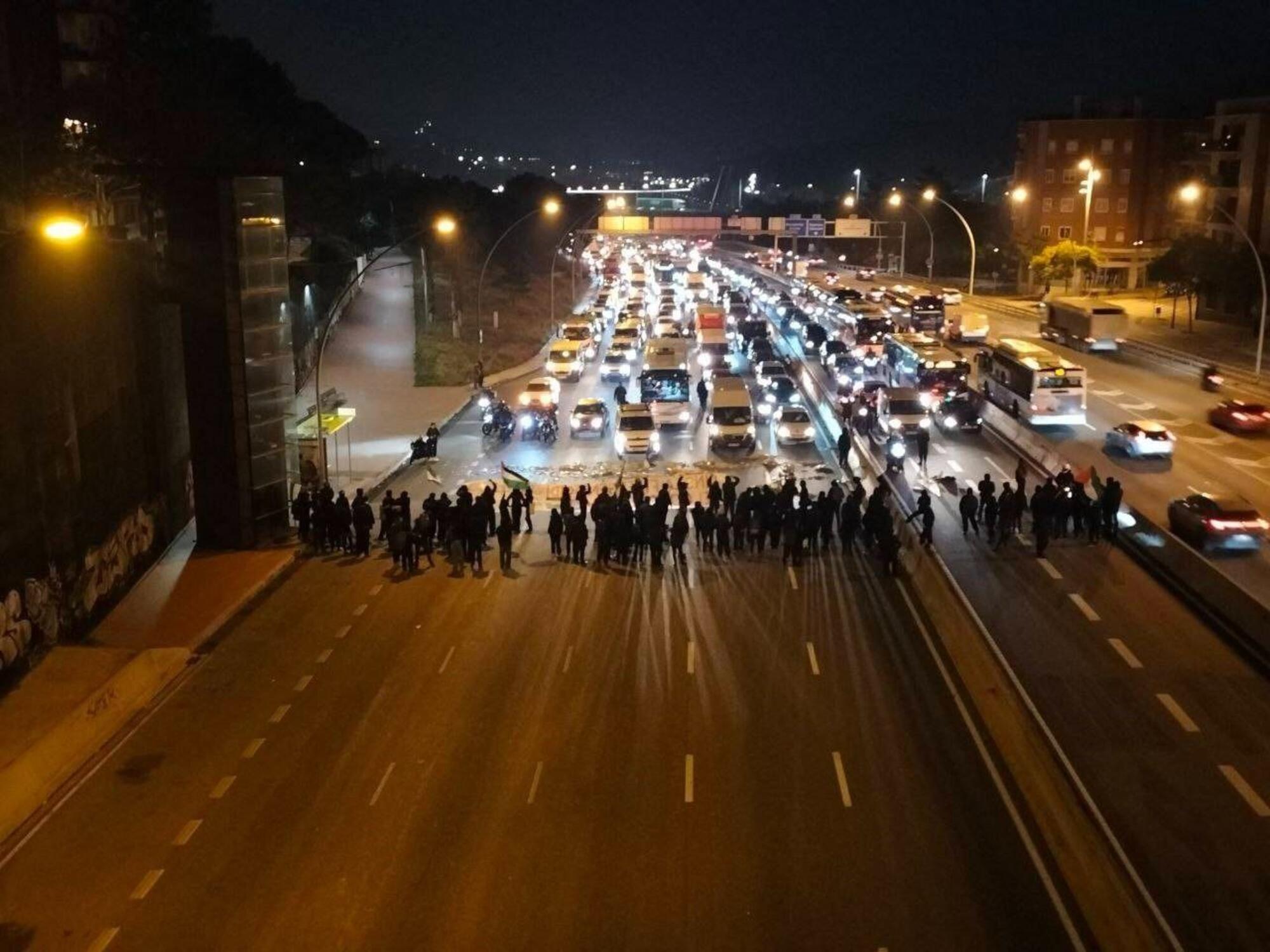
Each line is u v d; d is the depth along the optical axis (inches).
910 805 713.6
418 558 1237.7
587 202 5226.4
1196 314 3272.6
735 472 1668.3
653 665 946.7
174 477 1341.0
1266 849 662.5
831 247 6491.1
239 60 3090.6
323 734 829.8
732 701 874.1
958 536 1321.4
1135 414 1994.3
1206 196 3262.8
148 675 916.6
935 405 1953.7
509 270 4065.0
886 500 1398.9
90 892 637.3
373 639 1021.8
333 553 1300.4
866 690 891.4
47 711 819.4
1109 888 586.9
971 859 652.1
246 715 867.4
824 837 677.3
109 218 1904.5
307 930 596.4
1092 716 845.8
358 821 705.6
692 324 3240.7
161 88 2240.4
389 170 5182.1
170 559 1264.8
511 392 2425.0
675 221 4677.7
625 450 1753.2
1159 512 1397.6
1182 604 1088.8
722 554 1262.3
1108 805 714.2
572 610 1088.2
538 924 597.6
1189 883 627.5
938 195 5413.4
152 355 1251.2
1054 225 4239.7
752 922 596.1
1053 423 1897.1
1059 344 2822.3
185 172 1245.7
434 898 622.5
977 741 804.0
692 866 649.6
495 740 814.5
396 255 3545.8
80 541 1023.0
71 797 746.2
